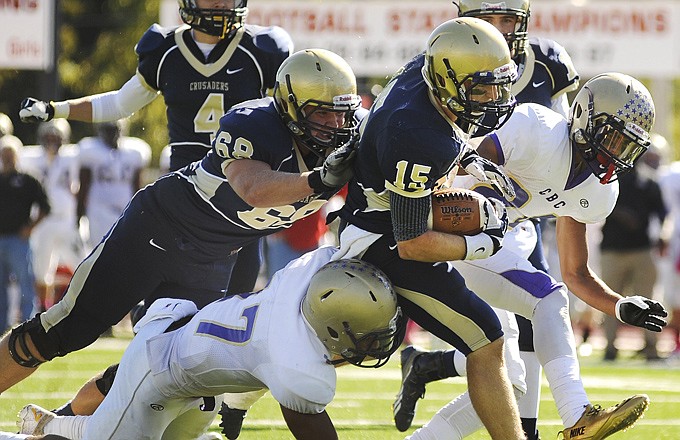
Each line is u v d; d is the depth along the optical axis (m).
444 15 44.28
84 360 28.19
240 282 17.86
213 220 15.05
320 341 12.73
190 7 16.59
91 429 13.66
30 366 15.66
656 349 32.97
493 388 13.16
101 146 34.09
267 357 12.62
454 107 12.35
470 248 12.62
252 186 13.12
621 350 37.03
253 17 44.56
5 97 65.94
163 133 61.22
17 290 35.31
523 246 15.75
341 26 44.50
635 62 44.78
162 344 13.31
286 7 44.53
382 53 44.50
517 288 15.02
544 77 17.50
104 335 35.50
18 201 31.56
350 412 20.83
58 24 39.41
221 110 17.14
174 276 15.60
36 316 15.70
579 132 14.55
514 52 16.61
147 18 65.50
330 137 13.42
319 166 13.88
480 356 13.27
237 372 12.93
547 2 45.03
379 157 12.38
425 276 13.05
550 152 14.60
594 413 14.09
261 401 21.86
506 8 16.20
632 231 32.53
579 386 14.48
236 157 13.38
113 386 13.62
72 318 15.47
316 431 12.83
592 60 45.00
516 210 15.41
